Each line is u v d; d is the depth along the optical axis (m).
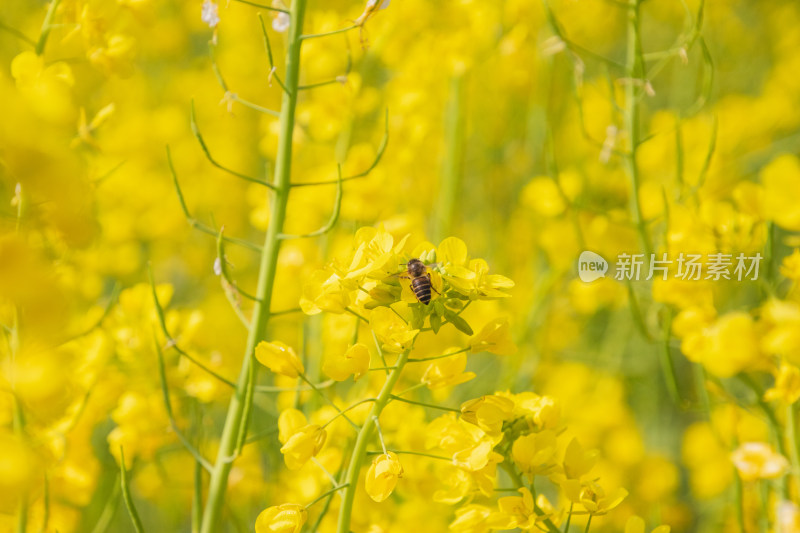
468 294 0.90
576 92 1.05
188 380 1.03
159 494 1.09
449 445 0.91
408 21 1.25
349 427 1.01
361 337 1.07
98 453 1.14
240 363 1.33
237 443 0.96
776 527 0.99
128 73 0.98
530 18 1.44
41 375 0.89
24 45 1.09
